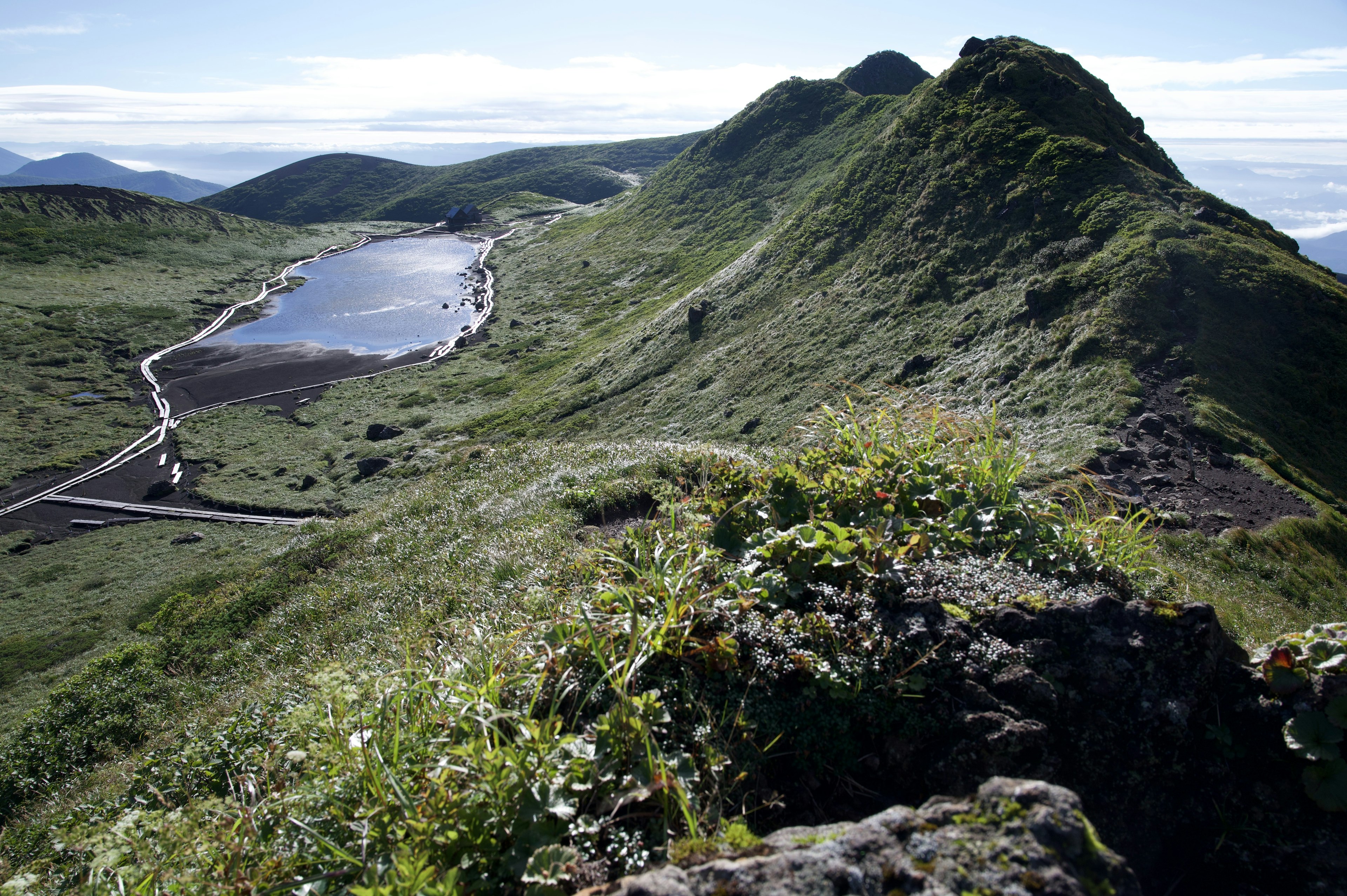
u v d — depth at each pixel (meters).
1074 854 2.25
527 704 3.82
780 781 3.54
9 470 61.16
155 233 141.38
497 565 10.38
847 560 4.37
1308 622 12.00
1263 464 20.50
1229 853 3.32
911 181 55.53
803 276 57.44
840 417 6.82
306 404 75.69
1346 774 3.20
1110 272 33.38
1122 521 5.47
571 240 137.25
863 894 2.20
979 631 3.90
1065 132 49.03
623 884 2.39
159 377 85.62
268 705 7.84
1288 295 29.73
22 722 15.10
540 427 56.44
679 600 4.12
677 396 51.94
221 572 35.06
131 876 3.85
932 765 3.47
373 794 3.42
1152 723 3.54
